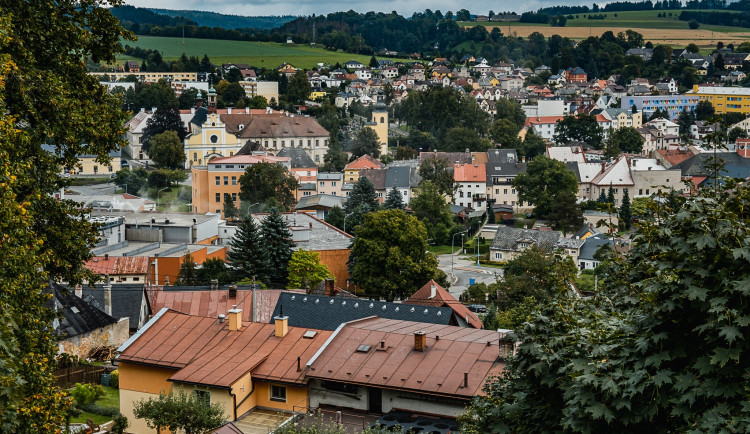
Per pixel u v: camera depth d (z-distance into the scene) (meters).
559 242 176.25
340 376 55.34
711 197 24.45
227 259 144.38
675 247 23.27
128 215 152.00
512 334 27.62
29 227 38.09
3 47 38.47
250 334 60.97
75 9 45.97
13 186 35.06
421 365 55.59
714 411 21.81
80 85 45.94
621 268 28.17
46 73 42.16
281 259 137.88
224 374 55.56
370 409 55.03
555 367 26.16
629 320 25.16
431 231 197.88
